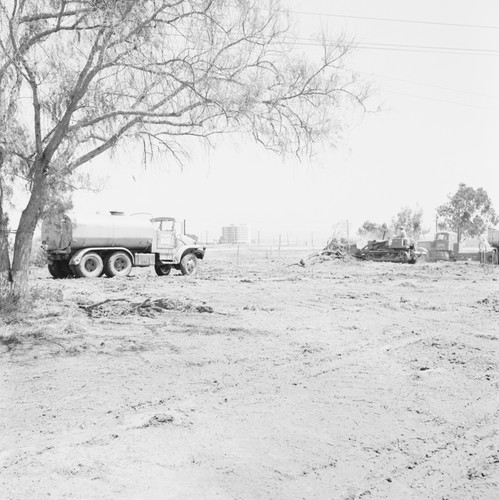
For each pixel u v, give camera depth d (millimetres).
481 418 4832
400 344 8258
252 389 5820
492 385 5930
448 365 6906
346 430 4516
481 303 13078
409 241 29391
